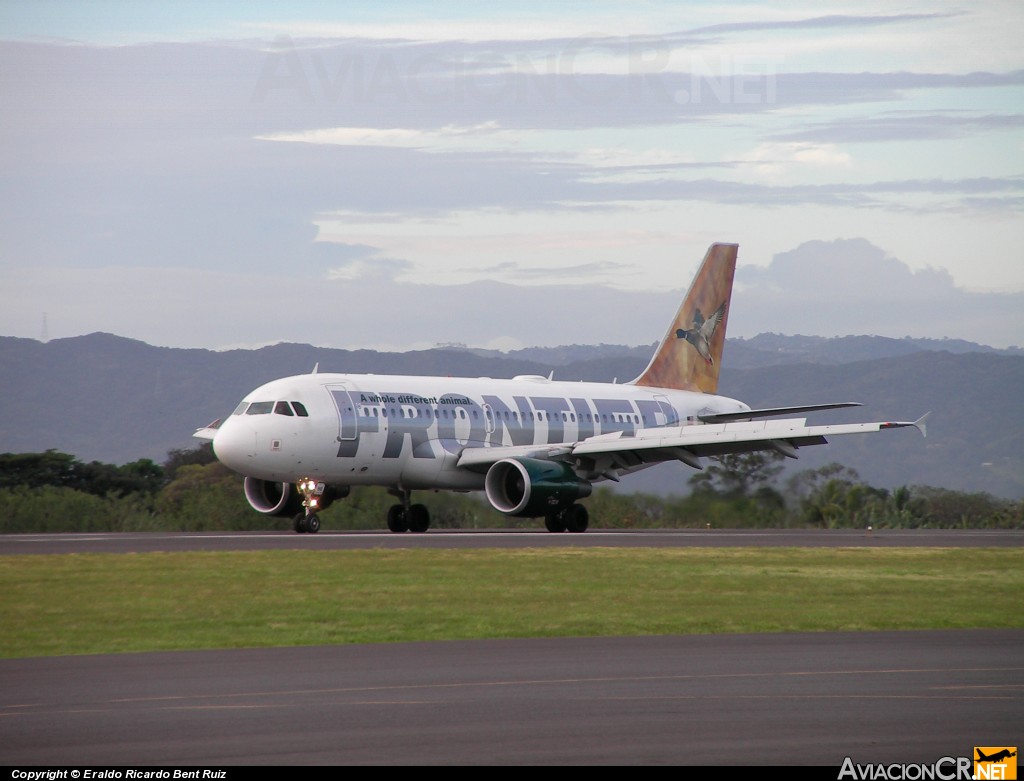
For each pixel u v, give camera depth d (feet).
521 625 259.60
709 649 227.81
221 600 293.64
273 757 142.92
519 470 564.30
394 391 583.17
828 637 247.50
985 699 178.29
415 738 152.05
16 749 146.20
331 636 243.60
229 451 533.96
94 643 232.94
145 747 147.23
